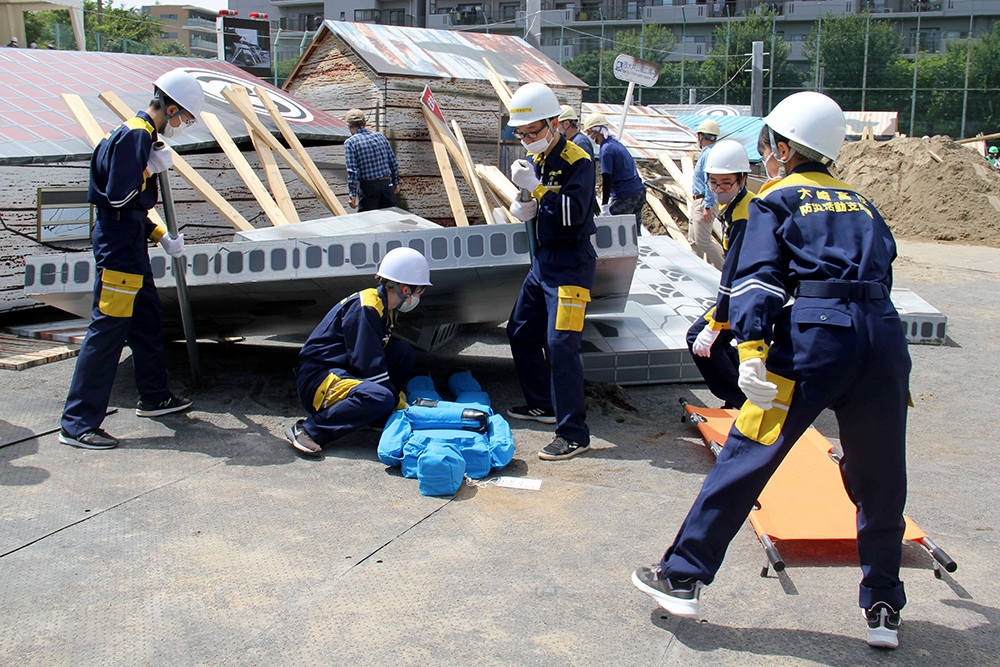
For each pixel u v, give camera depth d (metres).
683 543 2.51
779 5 53.91
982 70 37.44
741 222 4.03
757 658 2.38
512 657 2.36
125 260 4.04
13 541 3.01
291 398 4.96
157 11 68.19
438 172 9.41
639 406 5.04
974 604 2.74
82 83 7.80
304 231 5.02
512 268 4.54
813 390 2.36
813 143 2.54
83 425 4.02
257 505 3.40
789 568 2.98
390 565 2.90
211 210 7.47
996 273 12.02
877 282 2.40
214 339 6.31
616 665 2.33
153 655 2.33
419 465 3.51
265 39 23.14
